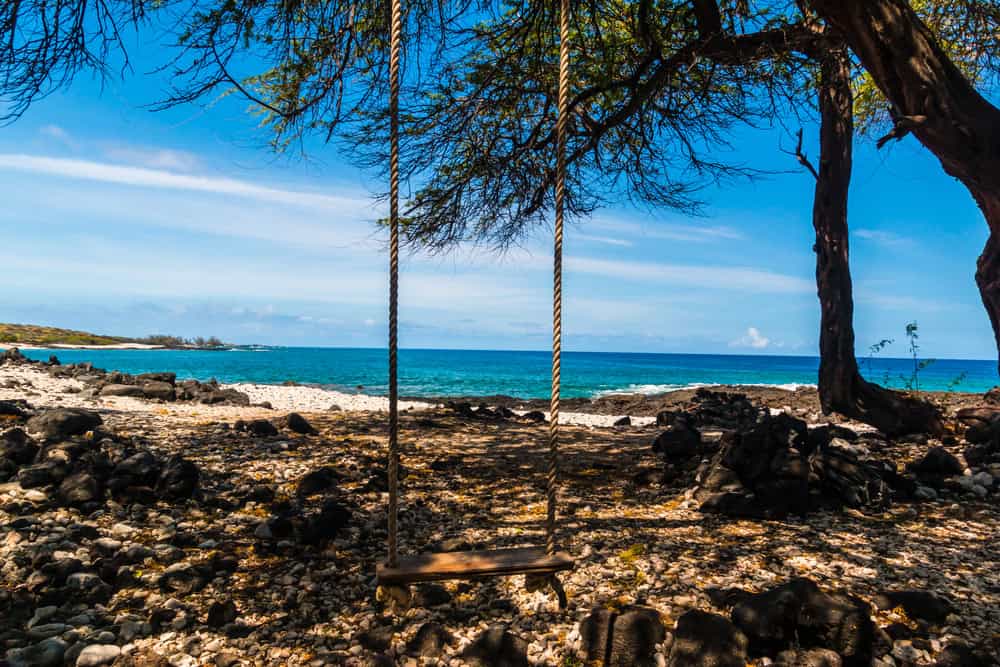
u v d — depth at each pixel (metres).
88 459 6.46
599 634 4.01
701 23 7.84
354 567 5.20
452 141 9.80
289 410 14.78
